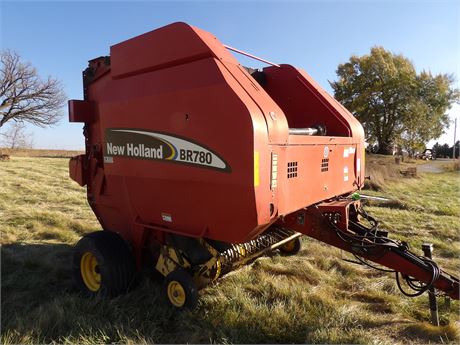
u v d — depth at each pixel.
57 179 14.50
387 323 3.41
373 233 3.71
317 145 3.51
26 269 4.63
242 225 2.78
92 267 3.96
